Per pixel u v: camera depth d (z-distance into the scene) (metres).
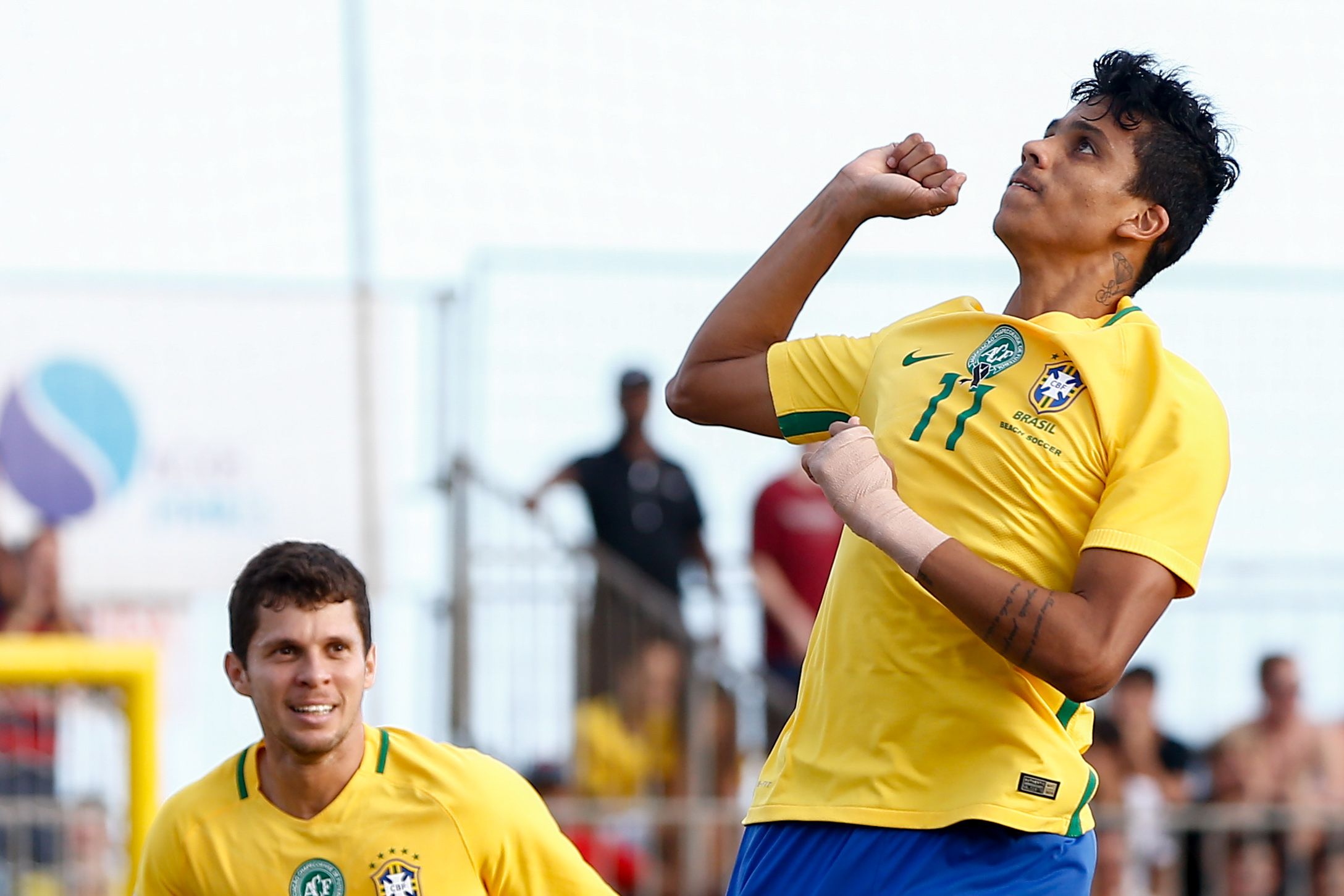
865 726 10.85
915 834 10.59
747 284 12.53
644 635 27.45
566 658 27.22
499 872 13.94
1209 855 26.62
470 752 14.28
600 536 27.97
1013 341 11.06
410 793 13.89
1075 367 10.82
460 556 27.03
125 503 26.62
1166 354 10.91
